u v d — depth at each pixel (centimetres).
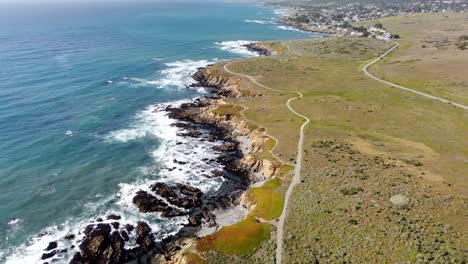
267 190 6344
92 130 9438
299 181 6556
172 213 6238
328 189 6131
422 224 4962
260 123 9662
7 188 6819
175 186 7056
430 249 4419
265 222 5422
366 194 5862
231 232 5228
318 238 4906
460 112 10150
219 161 8056
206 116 10369
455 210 5312
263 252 4803
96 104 11212
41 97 11412
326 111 10450
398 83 13162
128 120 10169
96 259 5247
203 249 4966
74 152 8269
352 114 10219
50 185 6981
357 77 14138
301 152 7788
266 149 8125
